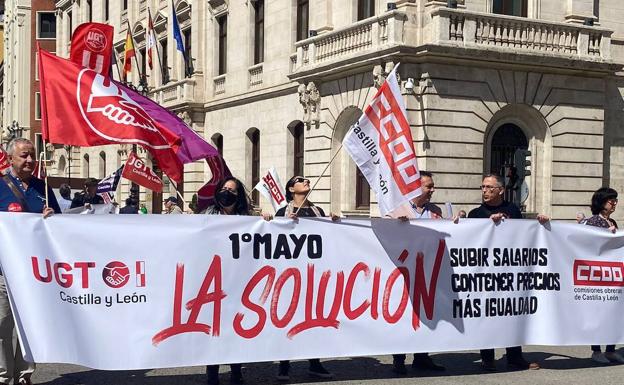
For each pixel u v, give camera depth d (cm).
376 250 853
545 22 2141
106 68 923
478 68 2088
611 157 2370
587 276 944
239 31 3020
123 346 760
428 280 872
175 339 775
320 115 2394
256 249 805
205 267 786
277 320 813
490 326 896
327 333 832
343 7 2358
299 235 823
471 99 2080
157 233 774
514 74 2141
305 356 823
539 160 2225
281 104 2712
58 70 809
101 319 756
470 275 888
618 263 959
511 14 2206
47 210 746
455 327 880
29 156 794
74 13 4941
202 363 784
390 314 856
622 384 854
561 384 845
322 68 2292
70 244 750
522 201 2212
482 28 2058
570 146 2242
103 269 757
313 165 2422
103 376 874
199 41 3312
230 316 795
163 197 3656
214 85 3238
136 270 766
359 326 845
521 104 2159
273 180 1506
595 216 997
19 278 735
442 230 879
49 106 797
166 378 863
